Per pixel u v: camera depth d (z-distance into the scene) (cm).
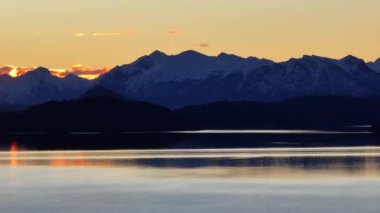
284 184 15575
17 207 12800
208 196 13838
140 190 14738
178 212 12250
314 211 12238
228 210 12350
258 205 12812
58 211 12419
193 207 12650
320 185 15362
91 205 12938
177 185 15500
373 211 12194
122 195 14062
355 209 12369
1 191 14762
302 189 14775
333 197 13638
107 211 12381
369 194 13975
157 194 14150
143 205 12875
